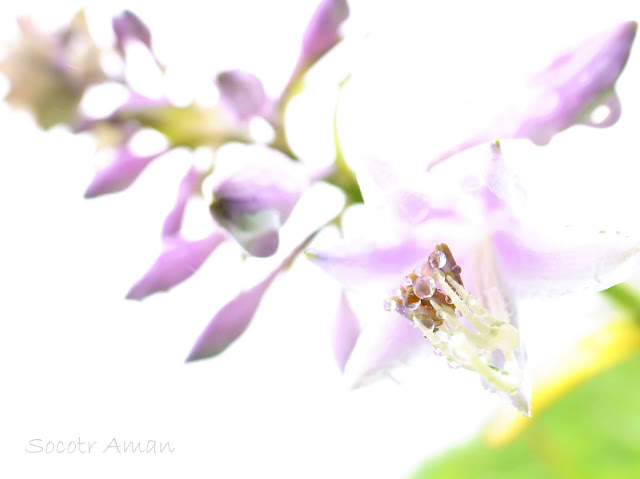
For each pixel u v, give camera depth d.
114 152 0.27
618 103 0.25
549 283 0.25
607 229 0.25
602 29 0.25
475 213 0.25
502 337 0.25
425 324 0.25
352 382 0.25
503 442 0.32
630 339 0.31
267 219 0.25
